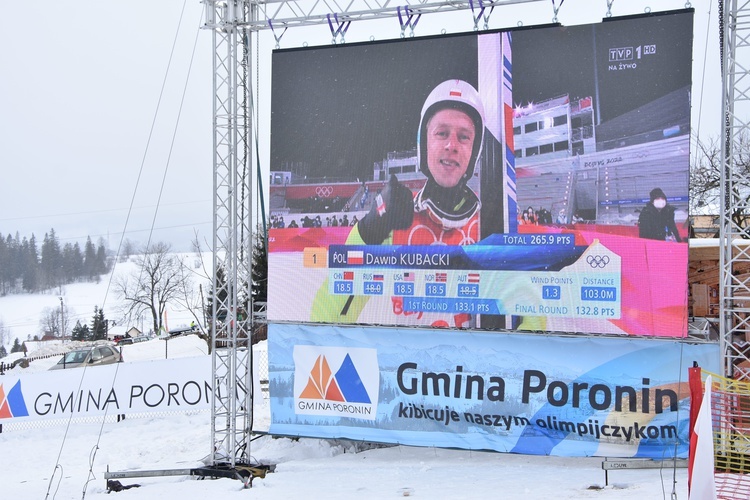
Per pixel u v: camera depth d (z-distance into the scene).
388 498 9.08
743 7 8.99
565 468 10.04
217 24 10.87
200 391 15.06
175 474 10.94
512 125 10.02
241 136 11.23
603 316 9.59
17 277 113.75
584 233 9.66
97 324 52.09
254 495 9.72
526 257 9.94
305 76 11.05
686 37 9.24
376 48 10.70
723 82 9.11
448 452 11.36
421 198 10.46
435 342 10.47
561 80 9.77
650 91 9.38
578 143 9.69
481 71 10.17
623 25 9.50
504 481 9.50
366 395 10.80
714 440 8.09
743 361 9.95
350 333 10.88
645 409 9.53
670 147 9.27
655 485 8.65
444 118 10.34
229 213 11.14
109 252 130.62
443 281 10.36
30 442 14.73
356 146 10.80
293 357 11.17
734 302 10.05
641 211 9.41
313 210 11.03
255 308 13.65
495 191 10.09
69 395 15.50
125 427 15.05
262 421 13.80
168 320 63.50
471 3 9.96
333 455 11.98
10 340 79.44
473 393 10.29
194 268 73.75
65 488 11.23
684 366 9.37
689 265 10.84
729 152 9.21
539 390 10.00
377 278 10.70
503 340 10.15
